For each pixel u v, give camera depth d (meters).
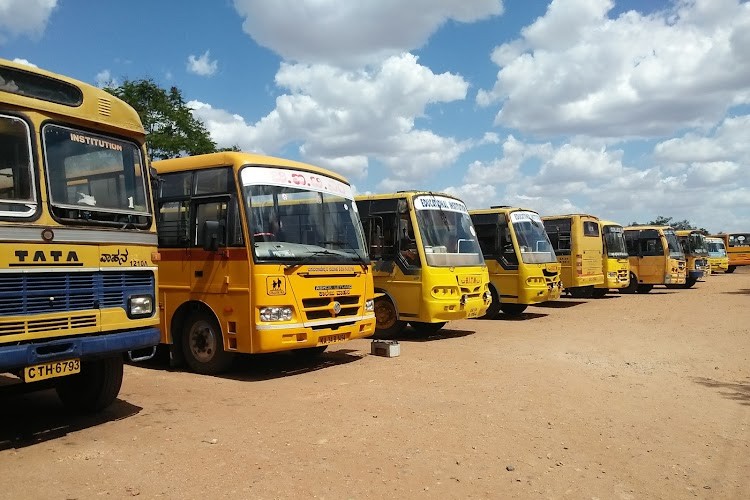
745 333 13.98
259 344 8.79
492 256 17.62
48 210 5.93
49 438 6.19
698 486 5.05
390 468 5.34
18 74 5.91
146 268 6.91
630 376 9.34
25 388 6.89
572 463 5.54
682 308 19.92
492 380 8.94
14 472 5.20
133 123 7.10
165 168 10.21
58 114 6.20
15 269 5.57
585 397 7.95
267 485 4.92
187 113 29.17
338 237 10.41
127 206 6.85
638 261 27.89
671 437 6.33
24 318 5.61
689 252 31.84
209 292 9.41
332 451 5.75
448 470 5.31
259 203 9.31
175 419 6.85
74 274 6.09
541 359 10.74
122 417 6.96
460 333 14.59
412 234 13.09
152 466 5.34
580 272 21.50
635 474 5.30
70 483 4.95
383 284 13.39
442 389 8.35
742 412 7.32
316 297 9.52
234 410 7.25
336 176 10.99
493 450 5.84
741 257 47.16
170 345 10.05
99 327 6.29
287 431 6.38
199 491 4.79
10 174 5.71
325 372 9.66
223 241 9.27
